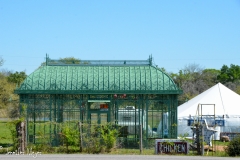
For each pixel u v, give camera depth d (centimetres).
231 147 2275
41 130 2669
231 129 3434
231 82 8162
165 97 2819
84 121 2753
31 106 2778
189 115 3450
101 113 2797
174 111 2805
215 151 2420
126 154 2244
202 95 3738
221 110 3550
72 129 2380
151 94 2809
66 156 2103
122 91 2770
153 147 2756
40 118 2775
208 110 3550
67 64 2898
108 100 2798
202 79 8050
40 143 2550
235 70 8738
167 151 2295
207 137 2597
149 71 2856
